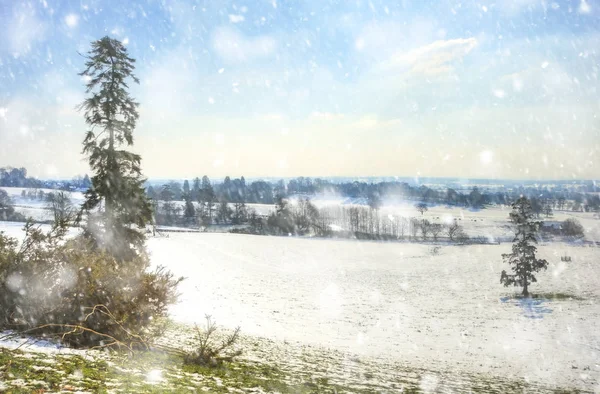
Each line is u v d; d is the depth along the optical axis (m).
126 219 21.97
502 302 37.84
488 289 44.72
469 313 32.66
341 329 24.78
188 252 63.66
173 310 24.30
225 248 73.56
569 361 20.02
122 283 8.27
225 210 149.00
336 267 60.38
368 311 31.81
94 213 21.34
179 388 5.22
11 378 4.30
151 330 9.24
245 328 21.28
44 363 5.17
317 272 54.62
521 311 33.94
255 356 11.04
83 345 7.57
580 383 15.92
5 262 7.80
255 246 80.31
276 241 93.06
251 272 50.62
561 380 16.27
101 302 7.82
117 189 21.44
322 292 39.78
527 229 41.44
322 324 25.88
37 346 6.41
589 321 30.33
